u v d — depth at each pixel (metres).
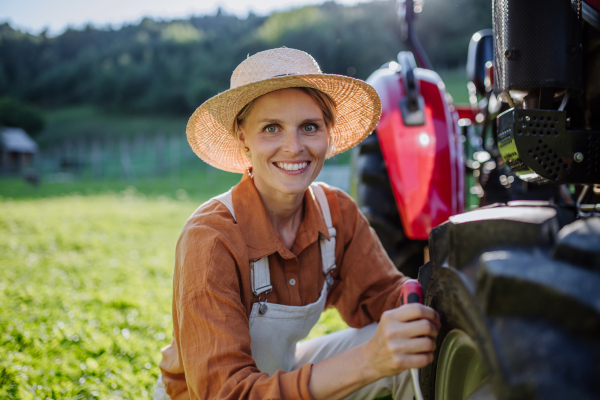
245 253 1.25
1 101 68.38
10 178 30.95
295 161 1.28
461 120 2.74
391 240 2.14
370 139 2.26
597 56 1.08
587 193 1.28
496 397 0.71
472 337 0.81
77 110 80.56
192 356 1.10
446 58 40.38
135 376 1.94
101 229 6.24
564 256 0.67
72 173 37.44
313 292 1.40
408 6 2.37
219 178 22.25
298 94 1.27
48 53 98.19
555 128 1.01
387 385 1.53
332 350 1.61
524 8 0.98
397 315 0.93
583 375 0.59
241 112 1.33
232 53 71.12
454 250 0.91
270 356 1.34
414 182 1.95
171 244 5.20
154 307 2.84
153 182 21.48
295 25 57.44
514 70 1.00
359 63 46.06
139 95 77.62
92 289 3.24
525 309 0.69
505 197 2.22
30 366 1.96
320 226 1.40
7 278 3.42
